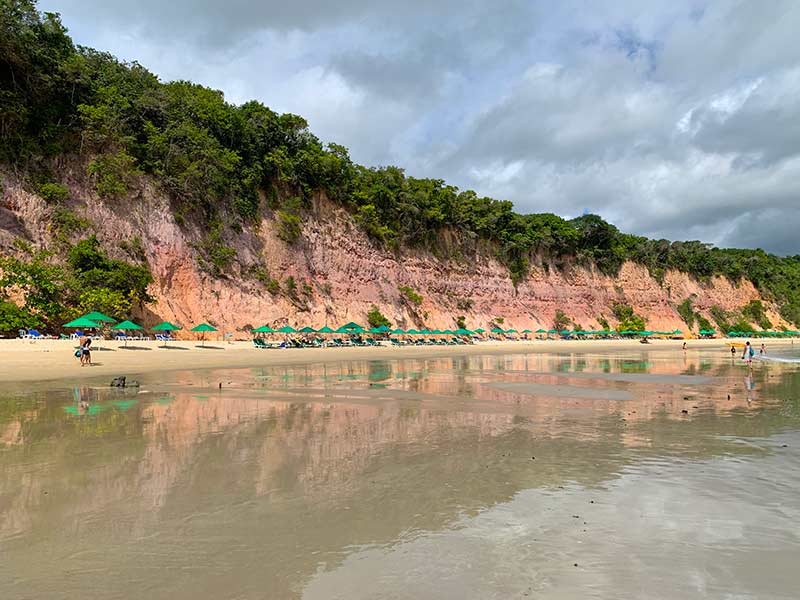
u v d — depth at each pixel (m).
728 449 10.77
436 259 83.12
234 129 60.22
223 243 55.72
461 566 5.41
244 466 9.09
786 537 6.24
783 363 42.41
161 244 49.62
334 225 70.00
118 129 49.06
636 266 111.75
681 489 8.09
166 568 5.25
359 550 5.75
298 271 62.56
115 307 41.38
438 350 60.25
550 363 41.28
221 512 6.84
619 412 15.62
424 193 81.62
